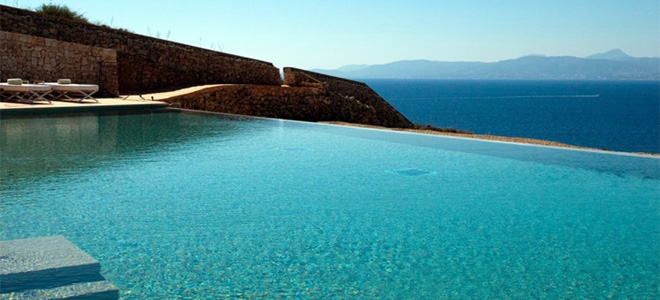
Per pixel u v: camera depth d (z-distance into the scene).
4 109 10.54
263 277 3.43
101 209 4.79
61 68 15.04
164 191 5.51
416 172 6.84
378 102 22.78
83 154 7.26
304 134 10.17
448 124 48.28
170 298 3.09
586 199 5.58
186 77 18.39
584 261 3.81
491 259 3.83
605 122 55.81
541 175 6.73
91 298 3.03
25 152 7.24
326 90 20.53
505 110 73.75
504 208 5.20
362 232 4.39
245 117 12.69
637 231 4.52
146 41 17.42
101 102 13.13
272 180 6.20
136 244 3.93
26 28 15.20
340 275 3.50
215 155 7.68
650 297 3.22
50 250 3.56
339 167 7.07
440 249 4.02
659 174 6.80
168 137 9.12
